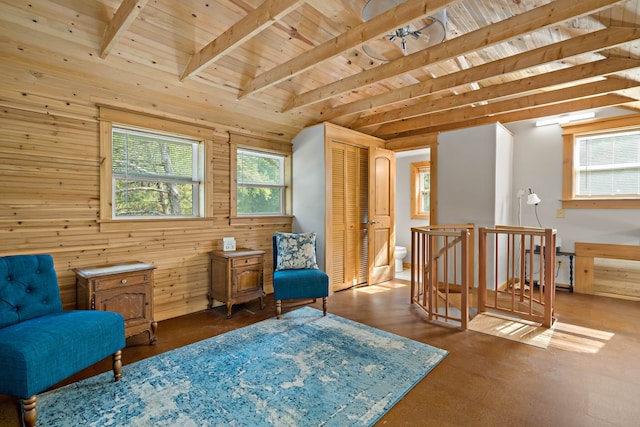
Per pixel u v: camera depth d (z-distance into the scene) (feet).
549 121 14.53
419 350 8.32
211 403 6.10
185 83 9.96
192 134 11.16
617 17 7.07
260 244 13.52
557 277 14.57
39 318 6.53
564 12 6.27
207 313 11.31
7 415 5.95
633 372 7.18
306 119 13.85
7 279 6.63
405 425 5.49
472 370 7.31
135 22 7.91
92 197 9.09
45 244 8.36
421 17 6.30
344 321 10.49
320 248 13.66
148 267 8.80
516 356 7.98
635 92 10.77
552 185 14.55
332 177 13.85
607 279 13.47
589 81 11.66
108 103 9.26
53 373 5.57
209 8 8.11
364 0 7.91
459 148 14.53
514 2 8.19
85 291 7.97
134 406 6.02
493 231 10.97
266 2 6.61
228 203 12.37
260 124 13.10
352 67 11.55
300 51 10.24
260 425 5.49
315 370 7.32
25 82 7.86
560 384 6.71
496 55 10.92
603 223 13.47
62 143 8.54
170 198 11.06
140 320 8.59
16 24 6.91
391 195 16.69
